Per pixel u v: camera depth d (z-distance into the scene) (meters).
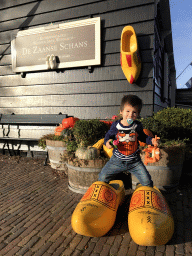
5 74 5.96
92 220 1.97
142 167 2.31
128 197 3.05
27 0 5.50
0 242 2.09
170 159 2.99
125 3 4.50
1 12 5.84
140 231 1.80
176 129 3.63
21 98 5.84
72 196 3.16
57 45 5.15
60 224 2.39
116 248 1.93
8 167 4.93
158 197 2.14
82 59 4.91
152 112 4.43
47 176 4.21
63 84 5.32
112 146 2.25
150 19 4.30
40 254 1.88
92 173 3.06
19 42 5.57
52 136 4.64
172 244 1.96
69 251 1.91
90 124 3.40
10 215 2.65
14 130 5.98
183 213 2.53
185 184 3.46
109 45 4.73
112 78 4.76
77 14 4.99
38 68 5.40
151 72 4.36
